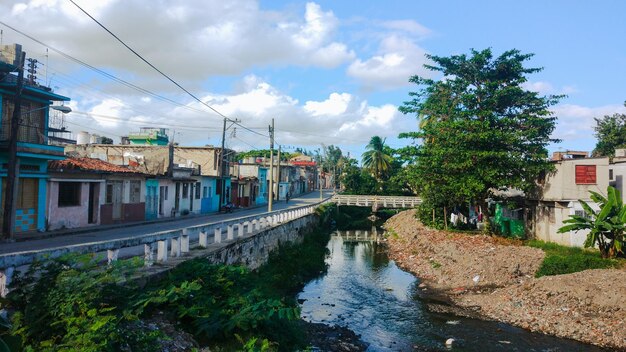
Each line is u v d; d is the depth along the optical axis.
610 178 28.03
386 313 18.62
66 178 24.42
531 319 17.08
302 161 125.31
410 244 36.44
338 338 15.20
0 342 4.48
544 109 29.88
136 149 38.25
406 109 33.56
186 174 39.84
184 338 9.00
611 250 21.70
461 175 29.41
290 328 12.20
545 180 28.69
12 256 7.73
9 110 21.80
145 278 10.09
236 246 17.72
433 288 22.91
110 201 28.48
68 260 8.23
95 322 6.84
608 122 44.88
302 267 25.61
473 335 15.93
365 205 61.19
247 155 112.12
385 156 70.62
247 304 10.79
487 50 30.14
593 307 16.92
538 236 30.00
